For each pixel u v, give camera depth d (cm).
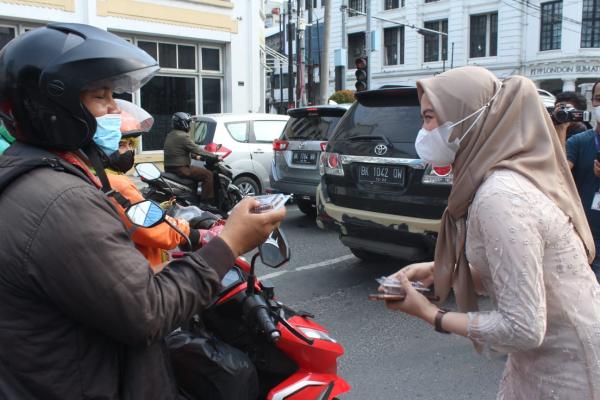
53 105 135
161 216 161
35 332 126
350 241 523
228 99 1562
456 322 161
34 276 122
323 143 751
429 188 460
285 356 235
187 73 1476
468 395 336
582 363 160
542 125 161
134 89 157
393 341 412
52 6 1191
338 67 1552
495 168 158
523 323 146
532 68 3094
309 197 771
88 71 137
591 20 2941
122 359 138
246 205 155
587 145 357
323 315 461
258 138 970
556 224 154
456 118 163
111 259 125
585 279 162
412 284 188
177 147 803
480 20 3256
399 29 3600
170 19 1395
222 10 1505
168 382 150
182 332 217
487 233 152
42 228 122
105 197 134
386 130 502
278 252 213
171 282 137
